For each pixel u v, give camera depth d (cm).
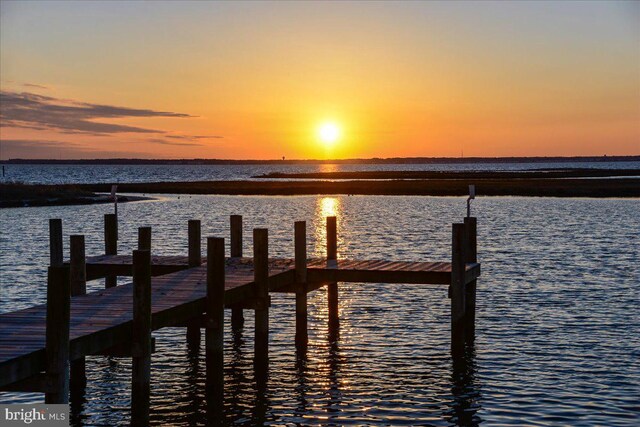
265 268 1709
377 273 1881
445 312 2253
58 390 1093
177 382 1617
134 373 1272
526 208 6906
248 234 4766
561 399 1477
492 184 10719
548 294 2506
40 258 3491
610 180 11925
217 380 1484
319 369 1702
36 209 7006
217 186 11612
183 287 1620
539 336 1948
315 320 2173
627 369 1662
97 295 1558
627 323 2083
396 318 2181
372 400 1495
